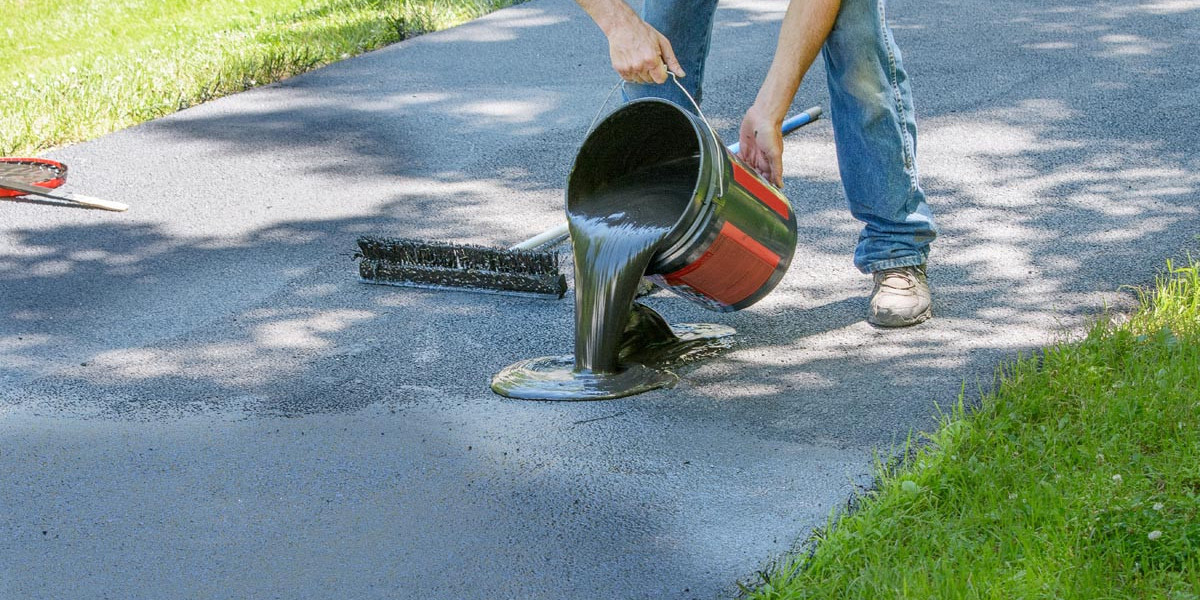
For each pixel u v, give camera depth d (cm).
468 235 457
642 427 312
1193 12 699
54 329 397
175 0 962
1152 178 462
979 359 333
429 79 675
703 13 368
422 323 387
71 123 620
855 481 280
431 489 291
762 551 258
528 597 249
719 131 562
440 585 254
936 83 600
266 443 317
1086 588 224
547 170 527
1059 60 624
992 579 228
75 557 272
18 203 514
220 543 274
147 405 342
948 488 262
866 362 338
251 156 565
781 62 337
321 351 371
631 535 267
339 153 563
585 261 336
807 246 425
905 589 224
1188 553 233
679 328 367
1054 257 398
